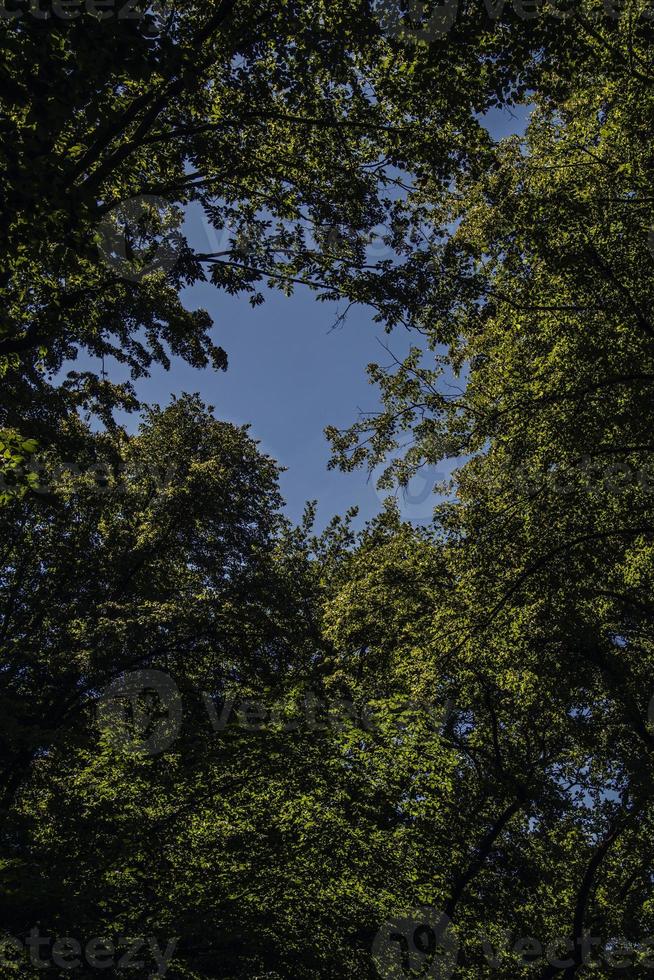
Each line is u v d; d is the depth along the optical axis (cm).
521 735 1998
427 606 1789
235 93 1195
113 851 1309
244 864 1405
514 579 1529
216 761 1439
